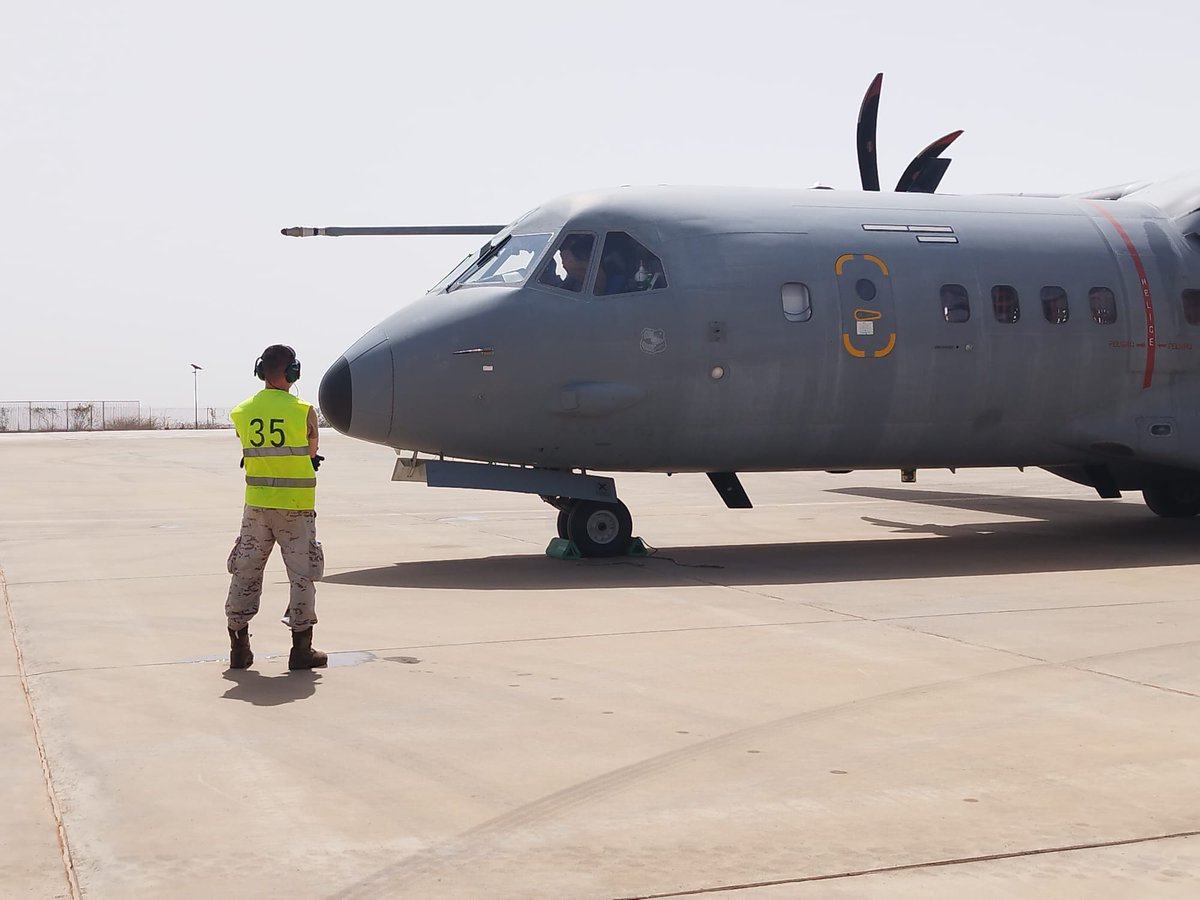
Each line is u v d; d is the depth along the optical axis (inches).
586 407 508.4
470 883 184.2
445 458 542.9
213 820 211.0
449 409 503.2
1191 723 271.3
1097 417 588.1
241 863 191.8
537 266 519.2
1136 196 651.5
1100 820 210.5
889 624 389.1
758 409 530.9
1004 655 341.4
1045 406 577.0
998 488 1020.5
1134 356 587.2
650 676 317.7
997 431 574.9
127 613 415.8
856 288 544.7
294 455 322.3
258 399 325.7
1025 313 569.0
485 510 828.0
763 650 349.4
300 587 325.1
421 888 182.4
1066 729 267.0
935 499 905.5
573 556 552.4
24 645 361.1
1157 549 587.8
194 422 3110.2
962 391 560.1
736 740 259.3
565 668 327.6
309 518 327.0
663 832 205.9
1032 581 481.4
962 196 608.7
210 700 293.9
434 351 502.0
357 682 312.2
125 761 244.4
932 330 553.0
